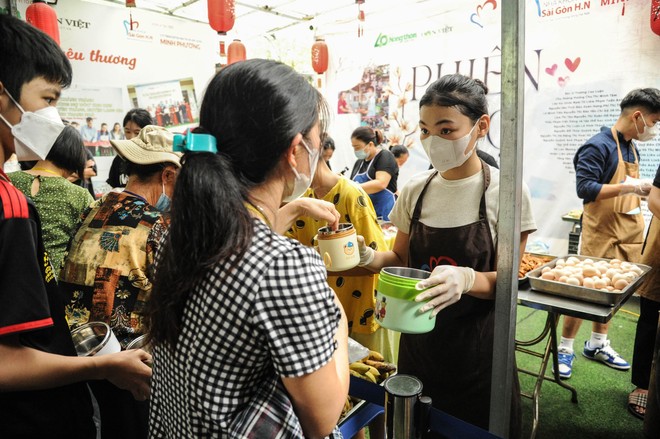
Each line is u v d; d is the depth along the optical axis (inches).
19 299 28.5
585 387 99.3
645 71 133.4
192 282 23.8
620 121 102.2
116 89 164.7
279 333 22.7
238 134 24.8
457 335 50.3
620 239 105.7
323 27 213.3
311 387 23.5
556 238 156.6
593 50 141.5
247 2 176.9
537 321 137.5
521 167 32.7
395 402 33.0
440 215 51.8
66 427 36.1
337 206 61.4
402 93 193.6
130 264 47.4
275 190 27.5
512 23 30.3
